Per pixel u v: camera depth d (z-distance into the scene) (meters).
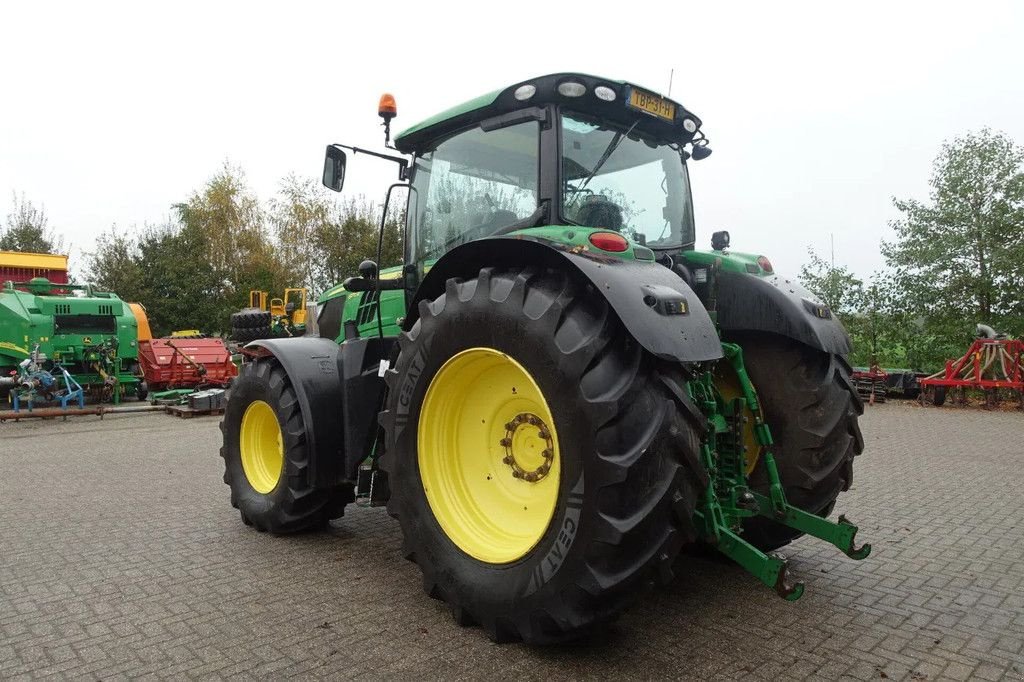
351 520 4.94
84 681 2.65
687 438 2.61
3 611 3.31
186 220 30.38
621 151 3.82
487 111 3.71
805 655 2.86
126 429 9.75
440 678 2.65
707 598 3.47
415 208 4.32
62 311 12.27
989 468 6.79
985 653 2.89
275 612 3.28
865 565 3.97
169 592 3.54
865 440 8.60
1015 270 13.38
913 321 14.71
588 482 2.52
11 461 7.23
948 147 14.37
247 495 4.70
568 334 2.63
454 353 3.04
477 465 3.21
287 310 11.59
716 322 3.69
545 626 2.70
